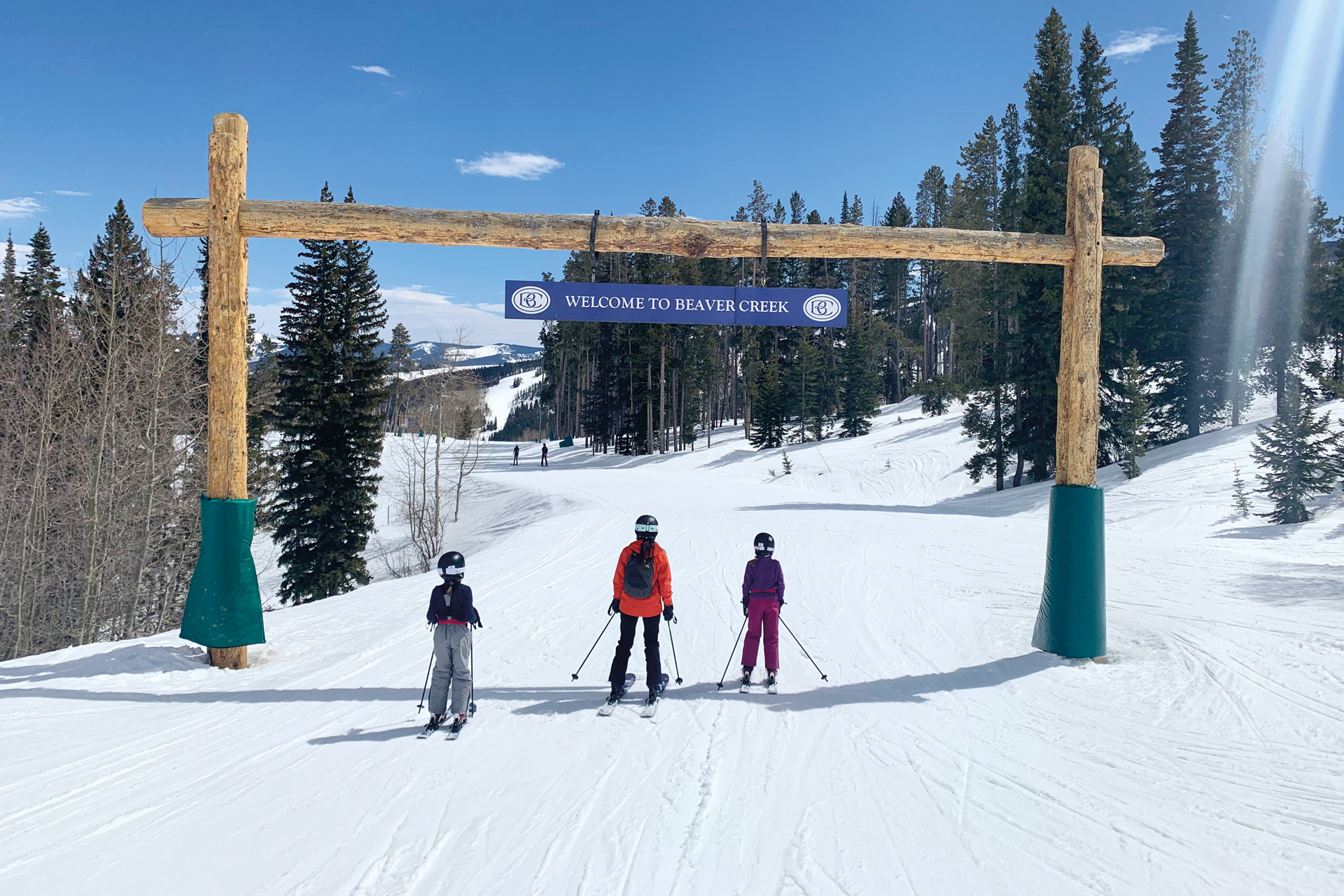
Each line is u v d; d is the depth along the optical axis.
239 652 7.45
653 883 3.44
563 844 3.82
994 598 9.77
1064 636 7.23
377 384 28.75
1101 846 3.74
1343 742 4.91
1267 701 5.70
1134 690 6.24
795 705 6.12
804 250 8.14
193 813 4.23
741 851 3.73
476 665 7.48
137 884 3.48
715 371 62.56
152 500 18.77
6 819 4.15
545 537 18.17
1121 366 31.92
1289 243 32.88
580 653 7.92
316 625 9.35
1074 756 4.93
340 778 4.71
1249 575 10.47
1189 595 9.30
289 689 6.73
